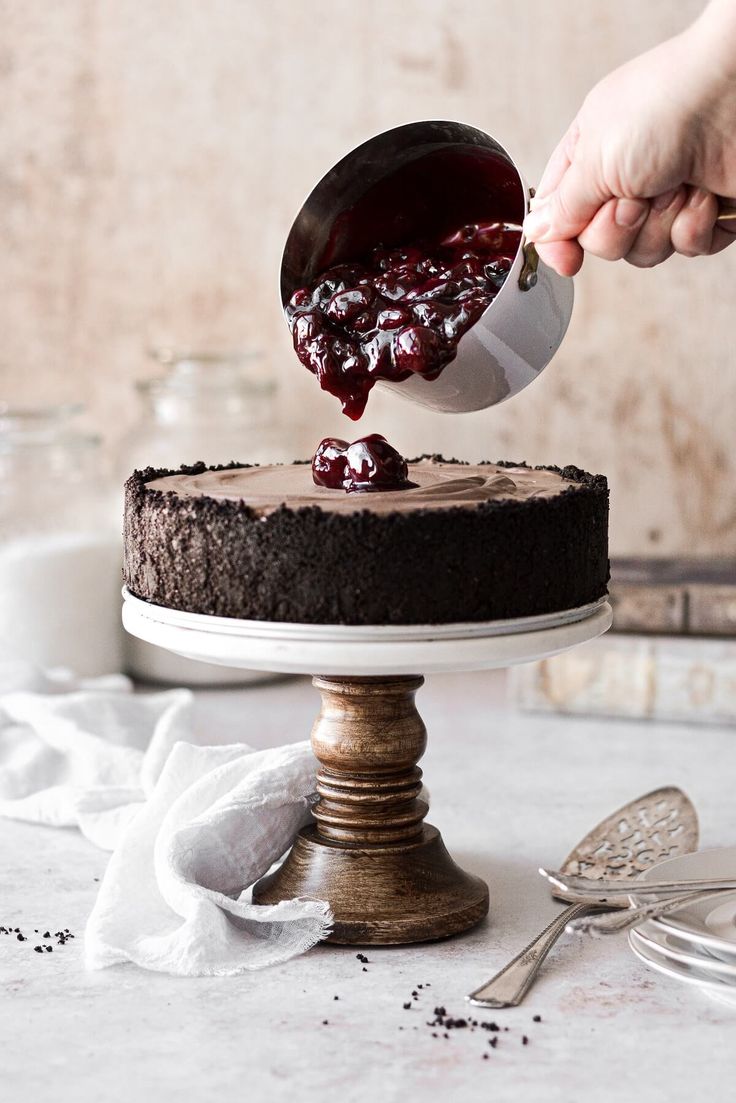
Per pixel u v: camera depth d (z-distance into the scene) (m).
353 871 1.23
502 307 1.21
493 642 1.15
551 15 1.89
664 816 1.36
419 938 1.21
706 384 1.90
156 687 1.86
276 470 1.32
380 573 1.15
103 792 1.42
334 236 1.31
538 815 1.45
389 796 1.24
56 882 1.33
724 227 1.26
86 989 1.17
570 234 1.22
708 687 1.69
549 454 1.94
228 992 1.17
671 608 1.71
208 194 2.01
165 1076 1.08
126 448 1.92
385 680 1.24
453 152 1.28
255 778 1.26
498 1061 1.09
